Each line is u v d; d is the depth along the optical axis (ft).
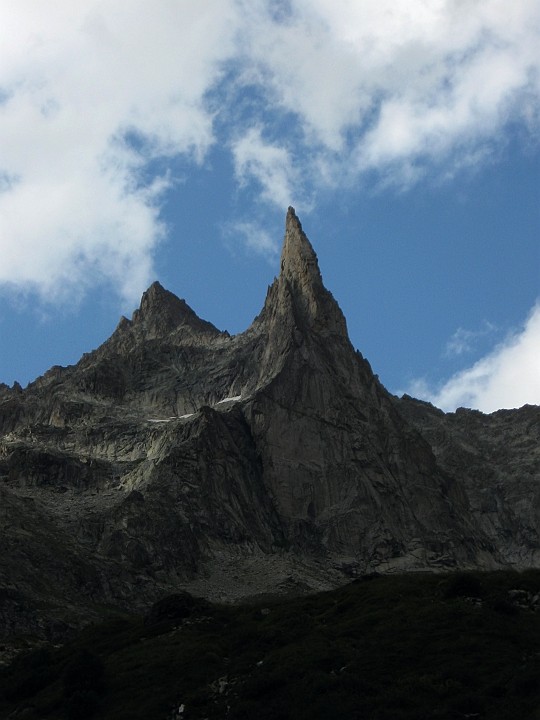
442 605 431.43
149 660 432.25
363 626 432.66
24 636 640.58
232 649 437.58
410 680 379.55
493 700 365.61
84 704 404.16
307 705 374.22
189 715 386.11
